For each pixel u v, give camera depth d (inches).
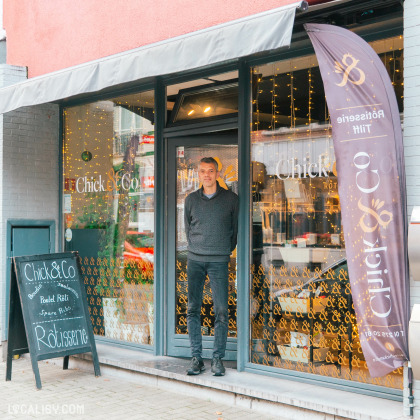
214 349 231.5
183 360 256.1
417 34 175.0
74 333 250.5
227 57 185.8
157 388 237.6
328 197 213.2
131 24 266.7
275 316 227.1
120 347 283.1
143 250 278.2
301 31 214.2
